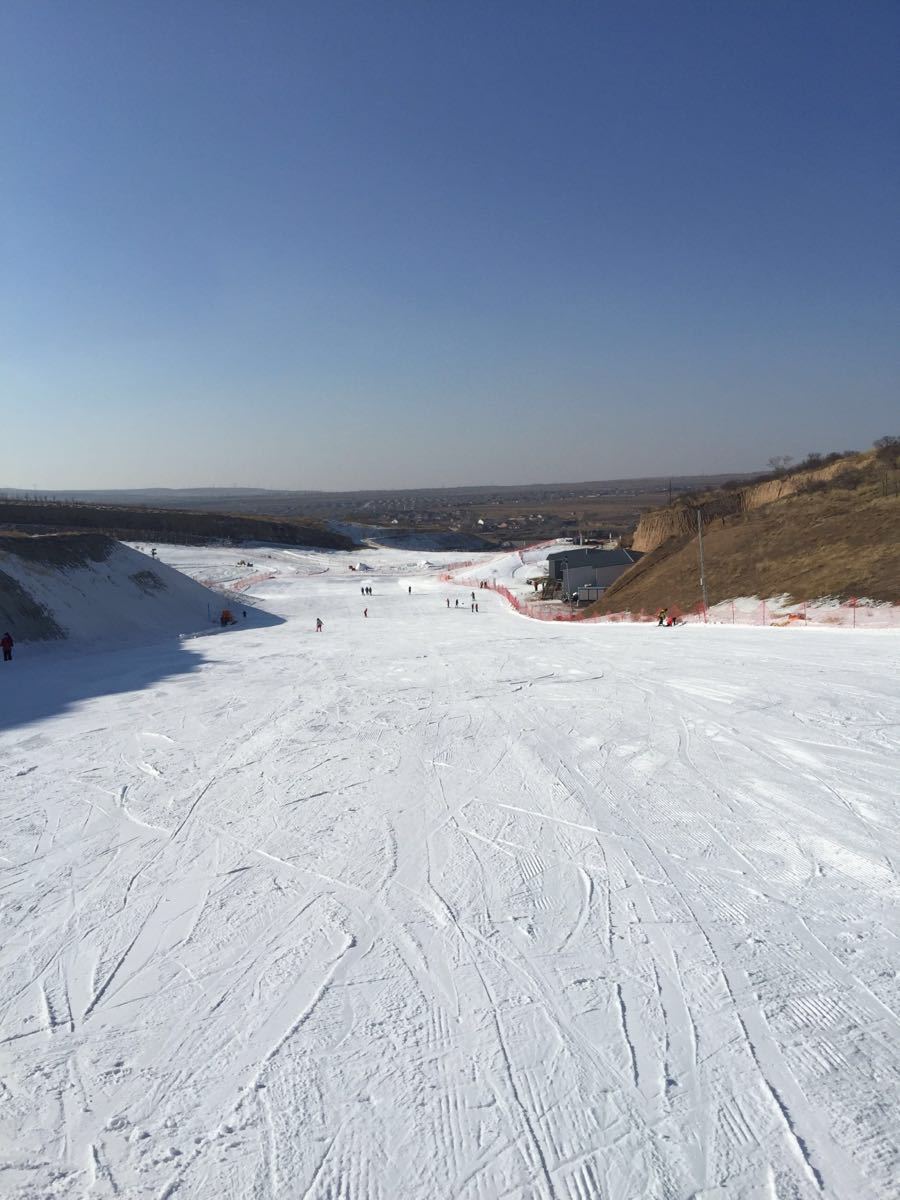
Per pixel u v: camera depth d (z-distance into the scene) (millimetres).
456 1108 5172
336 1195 4492
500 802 11539
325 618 49750
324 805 11852
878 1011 6027
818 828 9852
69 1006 6664
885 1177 4473
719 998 6301
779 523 45375
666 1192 4410
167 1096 5441
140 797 12664
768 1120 4941
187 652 32969
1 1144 5020
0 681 25297
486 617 47750
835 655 22422
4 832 11188
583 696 19109
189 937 7844
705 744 14070
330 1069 5645
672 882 8531
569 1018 6129
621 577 53938
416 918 7992
